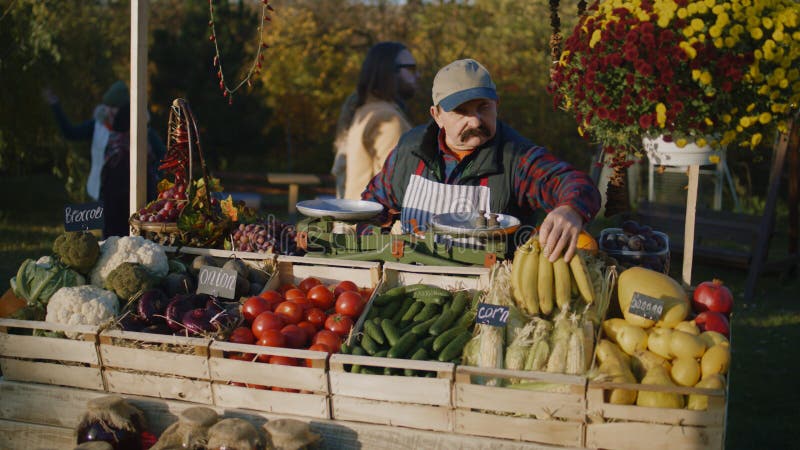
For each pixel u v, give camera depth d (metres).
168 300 2.86
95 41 11.21
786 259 7.89
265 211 11.59
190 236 3.39
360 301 2.95
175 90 12.23
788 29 2.60
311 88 14.51
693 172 2.88
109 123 7.49
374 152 4.92
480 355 2.48
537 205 3.20
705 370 2.32
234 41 12.53
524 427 2.31
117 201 7.45
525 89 12.35
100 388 2.71
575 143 12.41
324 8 15.88
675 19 2.63
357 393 2.44
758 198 11.71
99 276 3.02
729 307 2.70
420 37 13.64
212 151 12.63
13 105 9.84
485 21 13.35
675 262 8.70
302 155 15.38
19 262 8.34
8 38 9.53
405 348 2.62
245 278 3.11
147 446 2.60
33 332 2.83
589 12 2.97
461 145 3.21
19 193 12.91
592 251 2.89
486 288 2.98
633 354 2.45
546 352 2.42
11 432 2.80
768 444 4.34
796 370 5.47
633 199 11.21
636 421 2.22
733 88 2.60
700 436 2.18
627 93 2.71
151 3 16.25
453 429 2.38
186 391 2.61
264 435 2.36
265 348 2.53
